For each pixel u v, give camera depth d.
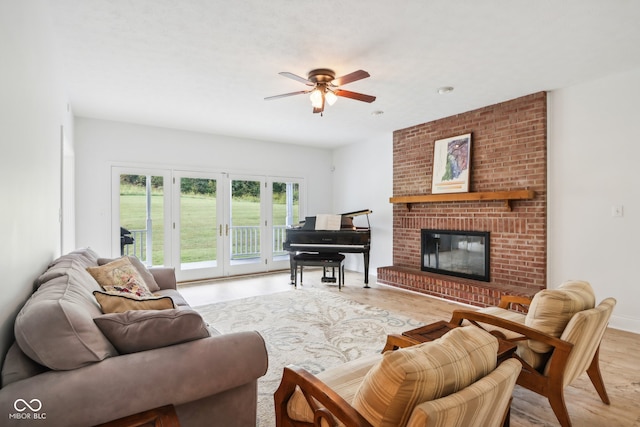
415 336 1.86
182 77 3.33
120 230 4.86
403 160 5.36
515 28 2.43
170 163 5.28
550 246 3.71
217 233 5.71
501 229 4.08
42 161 2.05
